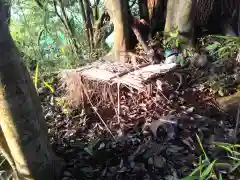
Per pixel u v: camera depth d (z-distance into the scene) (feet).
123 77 4.79
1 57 2.58
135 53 5.85
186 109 4.67
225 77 5.24
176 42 5.69
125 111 4.72
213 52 5.77
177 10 5.86
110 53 6.07
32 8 6.47
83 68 5.23
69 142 4.31
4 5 2.56
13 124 2.84
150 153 3.96
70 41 6.64
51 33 6.70
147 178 3.64
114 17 5.65
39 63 6.41
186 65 5.56
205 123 4.36
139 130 4.43
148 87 4.70
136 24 6.00
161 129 4.29
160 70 4.88
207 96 5.01
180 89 5.07
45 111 5.10
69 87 5.08
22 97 2.82
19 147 2.97
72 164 3.88
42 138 3.22
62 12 6.46
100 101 4.86
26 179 3.23
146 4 6.35
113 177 3.70
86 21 6.69
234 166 3.47
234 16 6.25
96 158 3.96
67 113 4.93
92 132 4.54
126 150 4.08
